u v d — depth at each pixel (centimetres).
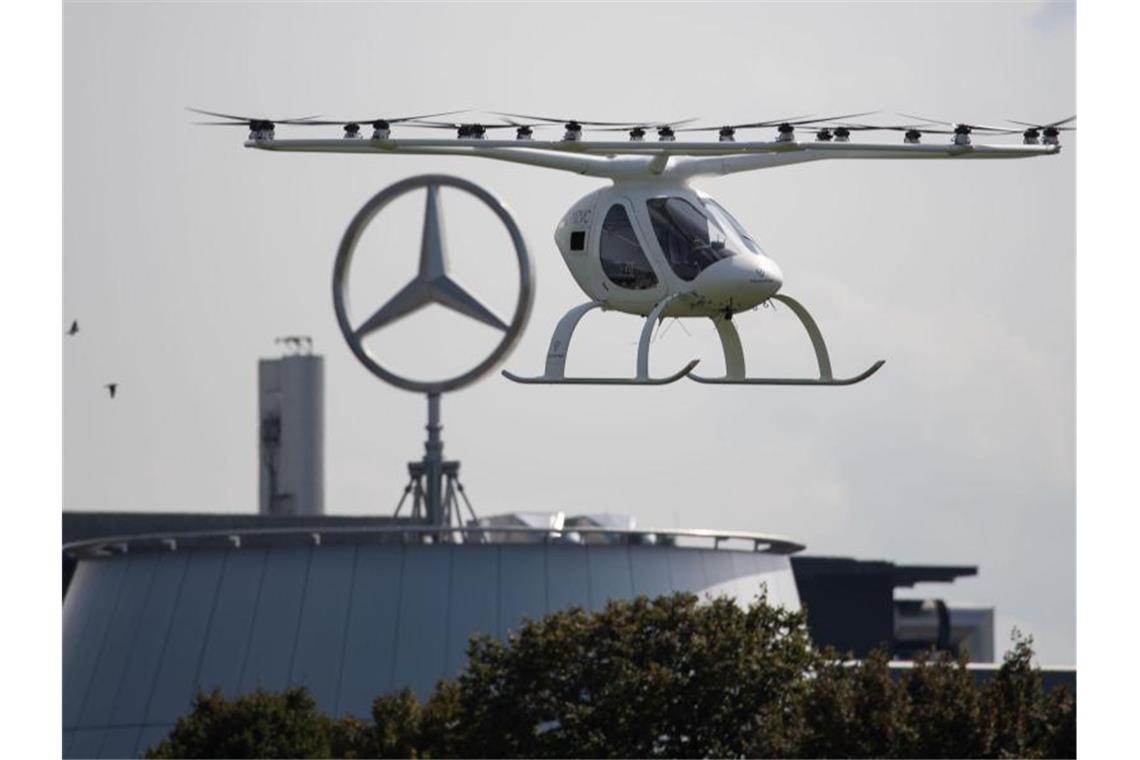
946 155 15875
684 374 15862
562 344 16188
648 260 16062
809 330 16325
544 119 15325
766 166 16450
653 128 15388
